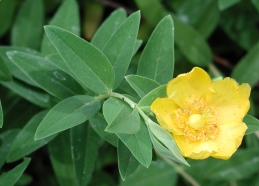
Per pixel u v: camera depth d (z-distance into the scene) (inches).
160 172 15.9
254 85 17.2
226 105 12.4
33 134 13.6
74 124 12.1
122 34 12.8
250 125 12.4
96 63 12.2
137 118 11.5
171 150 11.2
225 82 12.1
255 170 15.9
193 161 16.0
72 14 15.3
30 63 13.3
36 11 16.5
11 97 15.3
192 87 12.2
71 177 14.4
